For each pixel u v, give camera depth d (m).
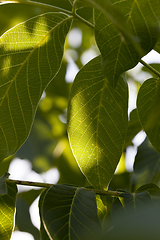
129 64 0.53
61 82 0.94
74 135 0.61
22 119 0.60
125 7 0.53
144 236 0.38
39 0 0.68
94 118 0.61
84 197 0.56
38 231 0.84
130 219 0.48
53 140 0.89
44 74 0.60
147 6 0.53
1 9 0.77
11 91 0.60
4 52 0.60
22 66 0.60
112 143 0.61
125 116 0.61
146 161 0.76
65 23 0.60
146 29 0.53
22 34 0.60
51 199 0.55
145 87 0.61
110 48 0.53
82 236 0.54
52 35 0.60
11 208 0.58
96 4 0.48
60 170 0.87
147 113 0.61
